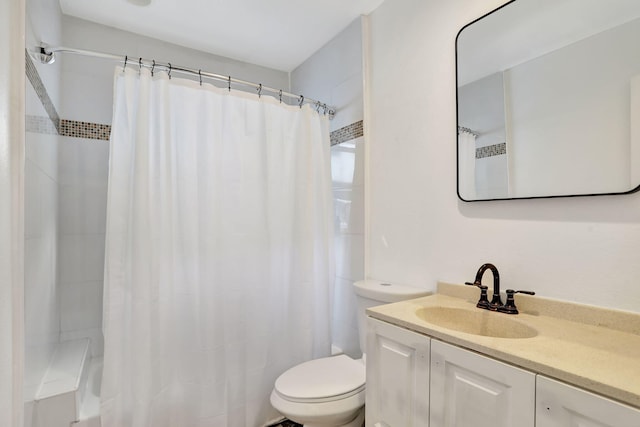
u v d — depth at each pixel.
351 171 2.02
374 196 1.87
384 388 1.18
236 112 1.77
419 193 1.61
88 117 1.93
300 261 1.91
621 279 0.99
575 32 1.09
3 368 0.83
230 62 2.45
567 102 1.10
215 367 1.65
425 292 1.52
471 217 1.38
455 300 1.37
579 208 1.08
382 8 1.83
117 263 1.48
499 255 1.28
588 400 0.69
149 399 1.47
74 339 1.87
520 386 0.80
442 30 1.51
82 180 1.90
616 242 1.00
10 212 0.86
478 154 1.35
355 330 1.99
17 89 0.89
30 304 1.16
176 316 1.61
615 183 0.99
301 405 1.35
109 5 1.83
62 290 1.84
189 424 1.61
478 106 1.36
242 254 1.75
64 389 1.33
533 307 1.16
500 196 1.27
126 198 1.51
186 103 1.66
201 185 1.67
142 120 1.50
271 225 1.87
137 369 1.45
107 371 1.43
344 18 1.97
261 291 1.81
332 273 2.07
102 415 1.41
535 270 1.18
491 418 0.85
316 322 2.00
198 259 1.66
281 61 2.52
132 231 1.47
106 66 1.99
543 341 0.89
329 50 2.22
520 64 1.23
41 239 1.34
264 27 2.06
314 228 2.00
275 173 1.89
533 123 1.19
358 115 1.96
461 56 1.42
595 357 0.79
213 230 1.66
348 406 1.38
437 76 1.53
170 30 2.09
